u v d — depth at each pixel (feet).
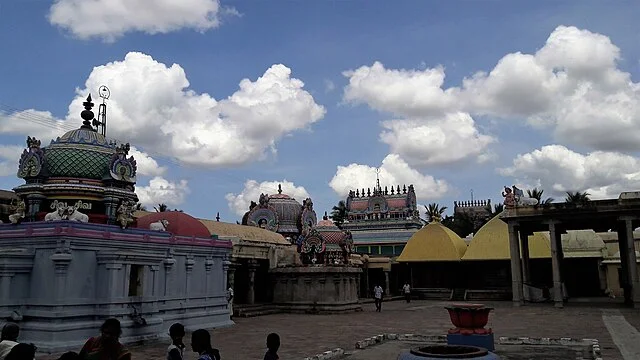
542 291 129.59
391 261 169.89
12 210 69.82
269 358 25.80
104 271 58.85
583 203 109.60
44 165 74.02
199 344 22.86
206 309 77.20
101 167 75.97
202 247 77.82
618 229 118.01
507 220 117.70
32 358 19.02
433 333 67.31
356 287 116.78
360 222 217.77
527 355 49.16
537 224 119.85
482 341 46.26
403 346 56.18
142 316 61.52
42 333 53.78
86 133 79.05
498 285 158.30
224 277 83.46
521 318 86.74
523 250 129.70
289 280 112.06
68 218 61.26
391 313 103.81
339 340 61.36
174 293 70.95
